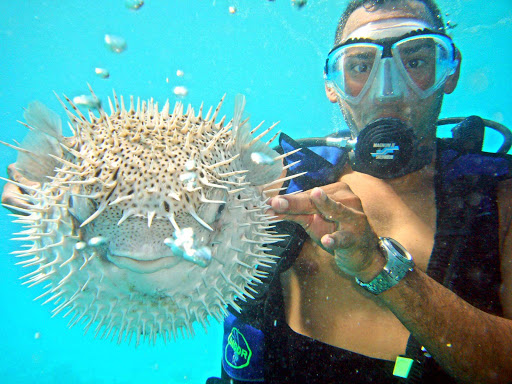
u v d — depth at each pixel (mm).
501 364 371
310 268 493
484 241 429
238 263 326
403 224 476
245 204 335
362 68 488
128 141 299
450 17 1938
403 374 425
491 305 419
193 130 325
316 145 589
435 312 360
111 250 279
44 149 338
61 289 322
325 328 479
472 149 486
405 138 445
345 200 344
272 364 509
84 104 326
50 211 319
